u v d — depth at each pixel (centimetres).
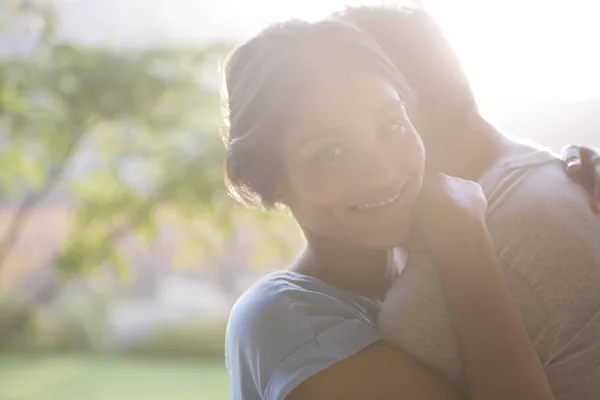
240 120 96
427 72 101
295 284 100
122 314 1089
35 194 615
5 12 521
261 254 542
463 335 85
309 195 93
